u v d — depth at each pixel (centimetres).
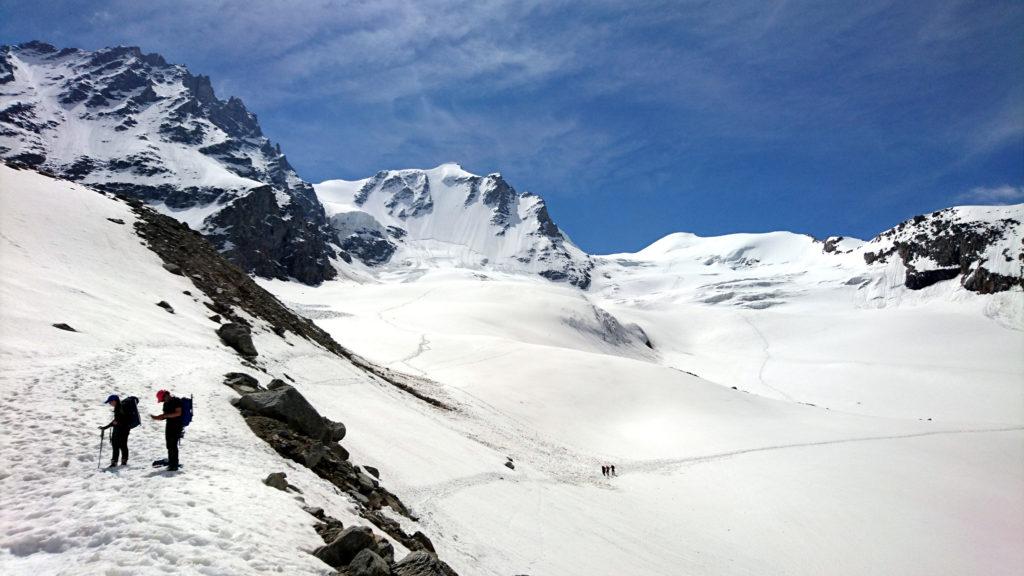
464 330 13388
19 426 1584
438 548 2131
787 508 4925
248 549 1112
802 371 17275
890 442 6888
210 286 4959
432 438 3909
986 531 4719
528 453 5216
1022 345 18000
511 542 2661
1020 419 11906
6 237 3791
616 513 4094
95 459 1498
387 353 9188
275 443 2039
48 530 1090
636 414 7562
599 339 17475
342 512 1698
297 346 4756
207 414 2042
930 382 14750
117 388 2061
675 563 3347
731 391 8694
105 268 4066
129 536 1080
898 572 4047
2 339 2198
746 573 3600
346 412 3603
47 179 5666
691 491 5241
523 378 8081
